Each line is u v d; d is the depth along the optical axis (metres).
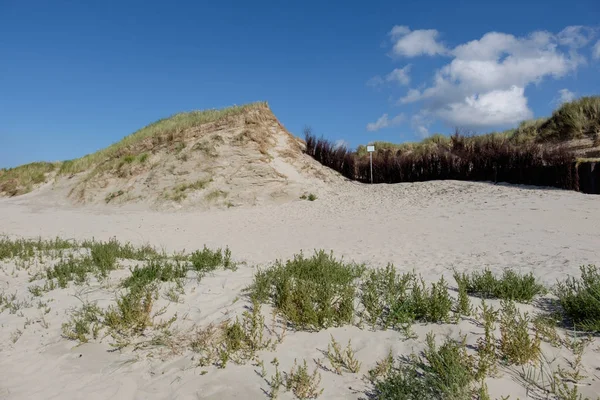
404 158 20.14
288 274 5.60
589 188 13.39
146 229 13.46
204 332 4.05
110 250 7.81
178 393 3.06
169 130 23.56
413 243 8.99
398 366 3.21
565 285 5.08
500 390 2.81
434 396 2.77
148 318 4.23
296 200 17.98
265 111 23.77
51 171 28.22
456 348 3.14
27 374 3.44
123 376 3.35
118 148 25.05
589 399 2.67
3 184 26.67
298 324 4.10
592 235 8.41
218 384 3.14
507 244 8.16
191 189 18.83
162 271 6.08
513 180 15.88
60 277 5.99
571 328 3.79
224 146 20.66
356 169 21.45
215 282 5.72
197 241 11.01
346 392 2.95
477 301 4.66
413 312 4.17
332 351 3.57
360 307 4.53
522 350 3.14
